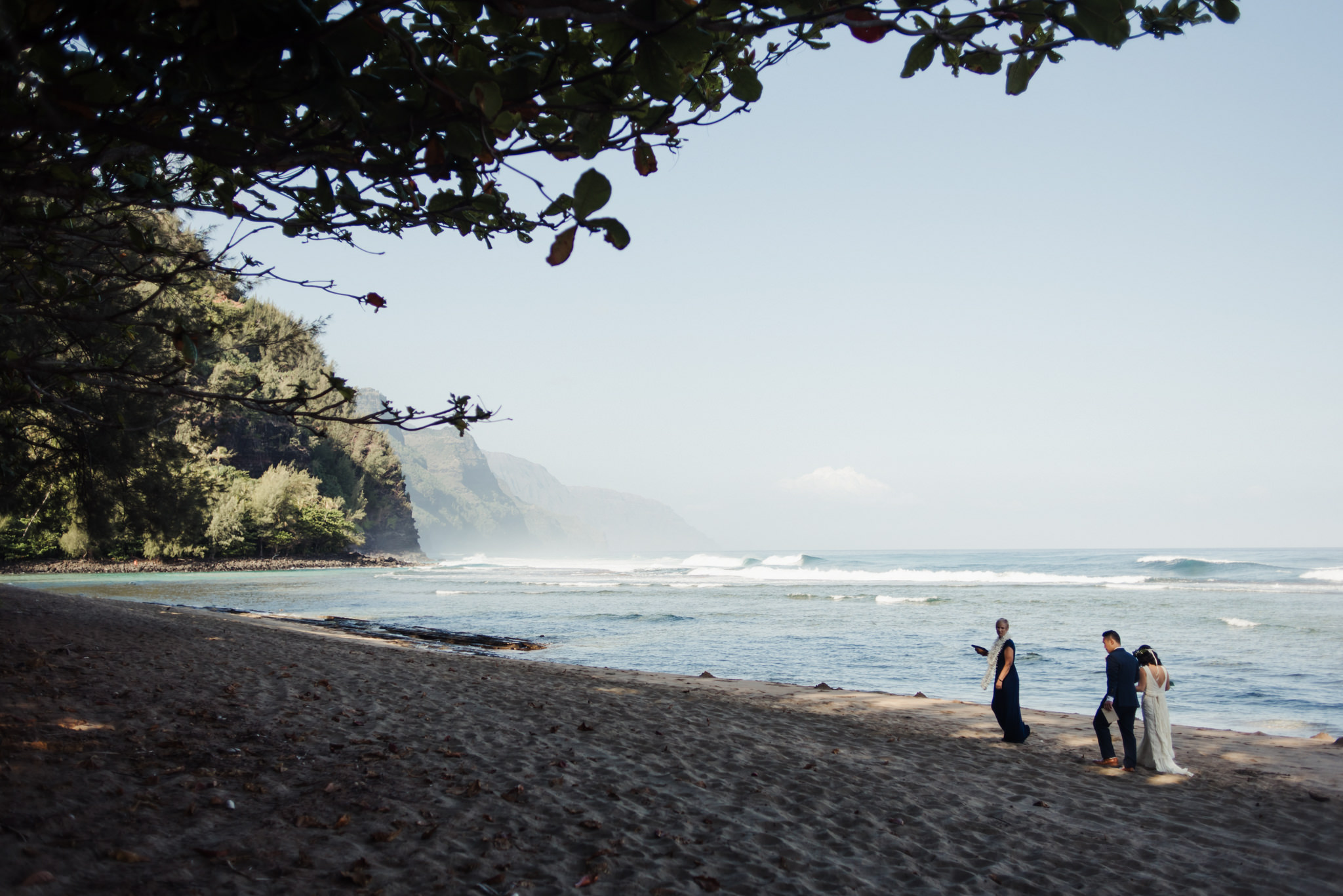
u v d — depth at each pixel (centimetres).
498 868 470
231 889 405
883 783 781
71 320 409
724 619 3338
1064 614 3475
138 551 7525
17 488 1583
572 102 225
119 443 1496
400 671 1334
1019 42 223
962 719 1305
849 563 11912
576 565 13375
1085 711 1556
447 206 323
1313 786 906
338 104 220
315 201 332
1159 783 892
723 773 757
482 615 3494
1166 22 231
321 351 6359
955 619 3297
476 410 355
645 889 457
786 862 523
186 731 706
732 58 261
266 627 2197
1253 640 2520
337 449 11669
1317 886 562
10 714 671
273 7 186
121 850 428
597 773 714
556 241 206
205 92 223
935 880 518
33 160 269
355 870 443
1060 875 550
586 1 189
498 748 780
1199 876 570
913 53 226
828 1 217
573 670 1731
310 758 670
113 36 192
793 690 1585
